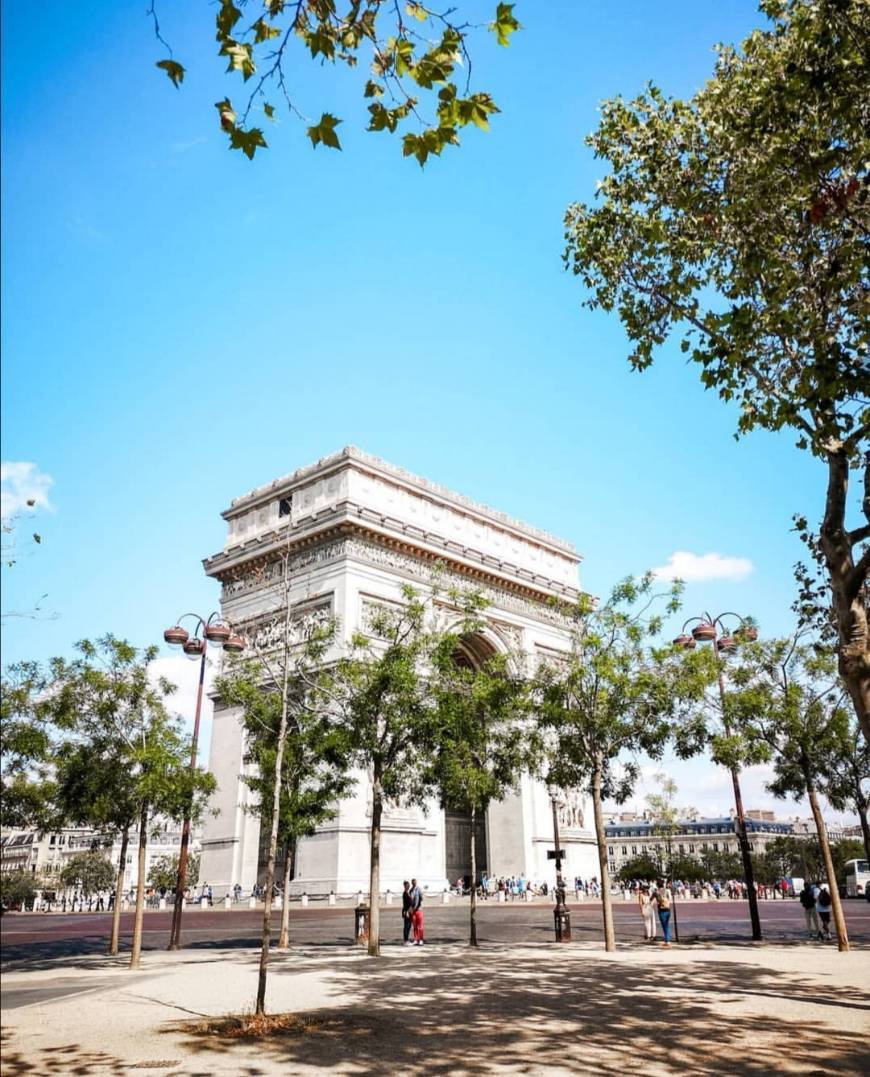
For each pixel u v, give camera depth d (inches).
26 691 1104.2
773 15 796.6
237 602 3065.9
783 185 738.8
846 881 3393.2
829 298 747.4
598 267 908.0
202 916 2342.5
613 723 1321.4
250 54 426.9
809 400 639.8
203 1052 577.9
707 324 813.2
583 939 1486.2
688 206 820.6
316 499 2994.6
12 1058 553.9
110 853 5999.0
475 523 3356.3
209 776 1343.5
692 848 6215.6
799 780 1450.5
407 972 1027.3
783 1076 486.3
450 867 3218.5
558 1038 608.1
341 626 2573.8
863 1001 736.3
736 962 1053.8
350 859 2383.1
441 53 432.5
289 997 837.8
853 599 655.8
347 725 1368.1
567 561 3791.8
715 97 824.9
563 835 3211.1
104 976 1020.5
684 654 1352.1
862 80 633.6
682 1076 491.8
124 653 1288.1
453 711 1322.6
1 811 1086.4
